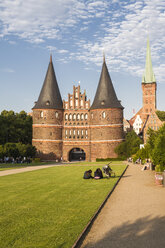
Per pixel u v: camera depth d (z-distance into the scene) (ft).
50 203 46.55
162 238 30.14
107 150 244.01
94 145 249.34
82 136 256.93
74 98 260.83
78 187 63.98
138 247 27.81
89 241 29.55
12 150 200.95
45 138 248.73
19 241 28.94
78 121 258.16
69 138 257.14
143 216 38.86
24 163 206.49
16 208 43.29
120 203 47.62
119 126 247.70
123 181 76.64
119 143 245.04
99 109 248.52
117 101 253.03
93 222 36.32
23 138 299.99
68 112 259.39
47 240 29.04
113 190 61.41
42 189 62.18
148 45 481.87
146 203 47.32
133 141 231.30
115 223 35.76
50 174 100.32
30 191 59.57
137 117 499.10
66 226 33.60
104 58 265.95
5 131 271.90
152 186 66.49
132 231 32.55
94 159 248.73
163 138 78.43
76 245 28.04
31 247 27.30
